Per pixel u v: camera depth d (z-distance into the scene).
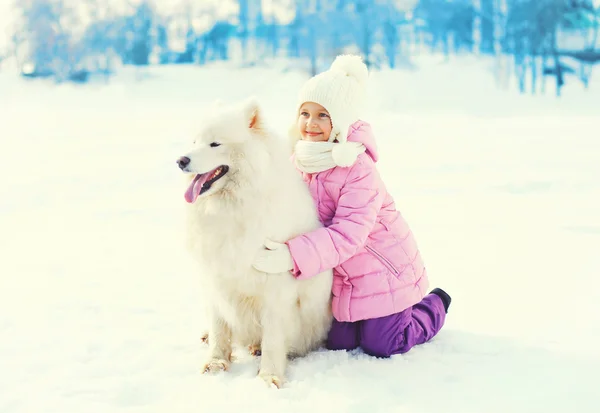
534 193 7.78
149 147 12.73
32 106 23.70
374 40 31.69
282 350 2.93
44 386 2.78
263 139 2.86
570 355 3.05
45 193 8.29
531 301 3.96
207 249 2.85
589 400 2.52
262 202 2.79
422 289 3.19
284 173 2.91
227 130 2.73
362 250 3.08
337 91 2.98
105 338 3.42
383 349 3.09
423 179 8.88
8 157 11.48
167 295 4.28
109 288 4.44
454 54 32.53
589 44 30.36
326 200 3.13
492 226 6.18
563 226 6.07
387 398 2.61
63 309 3.95
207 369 2.94
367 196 2.98
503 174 9.05
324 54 31.47
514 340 3.30
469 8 32.44
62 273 4.85
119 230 6.41
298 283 2.97
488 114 20.52
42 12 31.84
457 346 3.23
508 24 30.59
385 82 27.81
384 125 16.22
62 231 6.36
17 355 3.16
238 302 2.97
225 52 34.62
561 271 4.61
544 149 11.52
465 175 9.09
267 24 34.09
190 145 2.85
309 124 3.09
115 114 20.27
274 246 2.81
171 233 6.27
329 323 3.26
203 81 29.73
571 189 7.93
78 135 14.91
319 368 2.99
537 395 2.60
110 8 33.59
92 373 2.93
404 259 3.12
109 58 32.75
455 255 5.16
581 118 18.47
